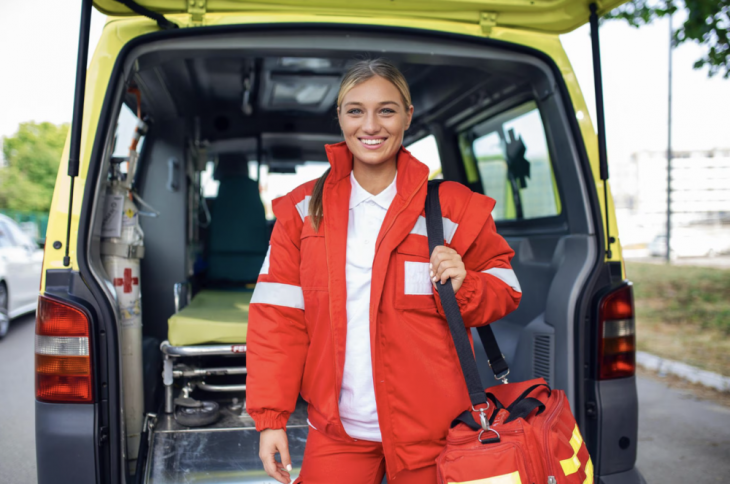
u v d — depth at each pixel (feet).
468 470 4.50
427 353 5.02
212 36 7.02
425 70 10.71
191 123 13.32
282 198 5.50
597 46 7.01
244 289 13.17
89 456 6.08
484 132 12.57
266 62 11.04
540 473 4.58
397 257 5.01
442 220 5.11
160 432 8.02
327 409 5.12
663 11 21.68
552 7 7.22
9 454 13.61
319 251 5.09
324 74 12.01
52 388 6.11
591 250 7.42
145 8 6.63
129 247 7.93
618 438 7.09
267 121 15.42
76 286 6.15
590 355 7.19
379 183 5.39
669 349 24.58
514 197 11.66
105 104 6.49
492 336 5.55
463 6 7.23
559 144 7.93
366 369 5.08
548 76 7.79
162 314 11.10
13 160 121.49
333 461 5.25
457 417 5.02
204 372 8.61
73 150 5.97
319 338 5.15
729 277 45.78
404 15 7.37
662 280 47.11
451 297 4.86
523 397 5.19
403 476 5.18
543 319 8.08
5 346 25.71
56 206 6.24
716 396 18.25
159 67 9.75
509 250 5.38
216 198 13.78
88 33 5.87
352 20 7.29
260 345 5.22
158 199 11.20
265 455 5.13
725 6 19.20
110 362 6.22
